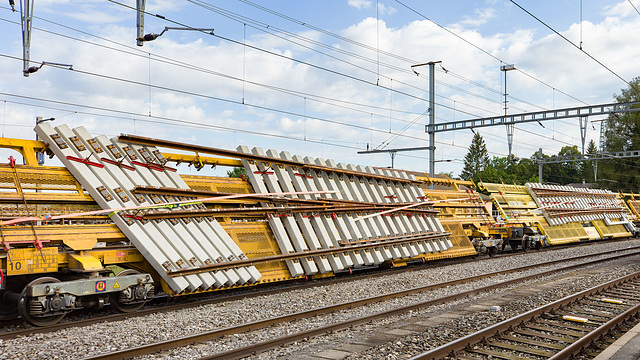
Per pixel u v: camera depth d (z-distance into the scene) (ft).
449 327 28.96
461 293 39.96
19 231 30.96
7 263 29.96
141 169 38.73
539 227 93.61
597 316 33.04
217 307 35.96
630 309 32.32
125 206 35.96
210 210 41.04
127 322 30.45
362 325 29.94
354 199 56.03
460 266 62.49
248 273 42.09
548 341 26.76
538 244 91.71
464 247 70.64
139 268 37.35
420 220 63.52
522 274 55.31
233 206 45.27
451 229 70.18
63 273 34.04
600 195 125.70
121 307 33.78
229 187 45.73
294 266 46.57
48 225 32.40
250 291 45.24
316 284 47.21
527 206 93.04
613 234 121.90
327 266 49.29
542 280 50.42
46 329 28.22
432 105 101.09
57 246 32.86
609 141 229.86
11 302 32.32
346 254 52.21
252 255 44.19
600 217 119.85
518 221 87.15
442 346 23.67
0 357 22.62
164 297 40.70
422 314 33.19
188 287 37.83
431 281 49.55
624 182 224.94
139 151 39.19
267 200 46.73
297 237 47.83
